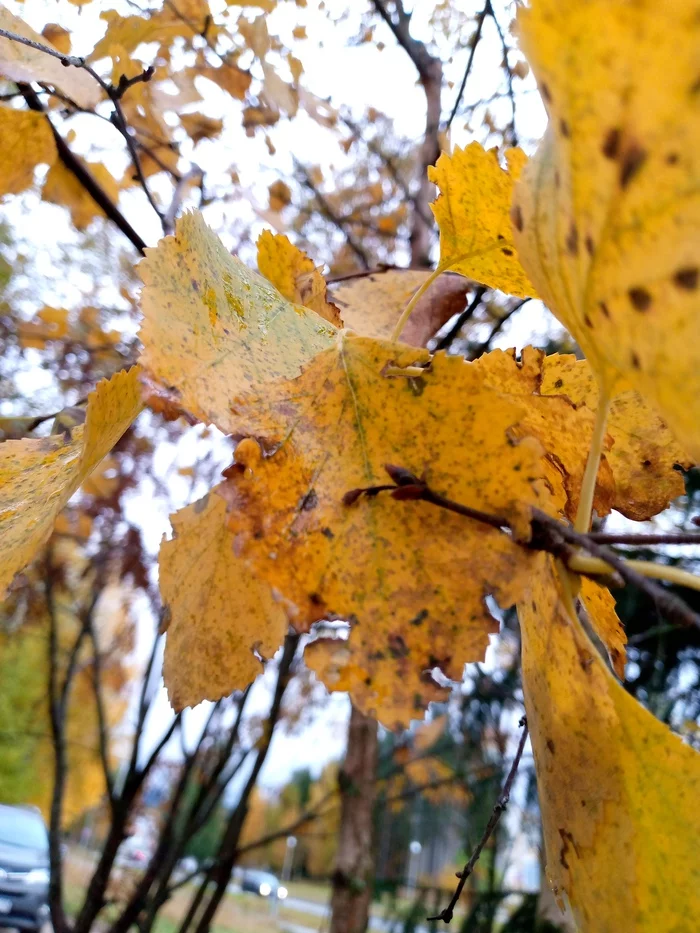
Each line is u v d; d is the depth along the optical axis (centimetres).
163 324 10
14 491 12
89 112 24
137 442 63
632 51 7
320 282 15
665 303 8
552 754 11
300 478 10
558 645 11
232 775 63
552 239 9
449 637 10
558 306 10
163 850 54
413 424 11
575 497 14
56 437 14
